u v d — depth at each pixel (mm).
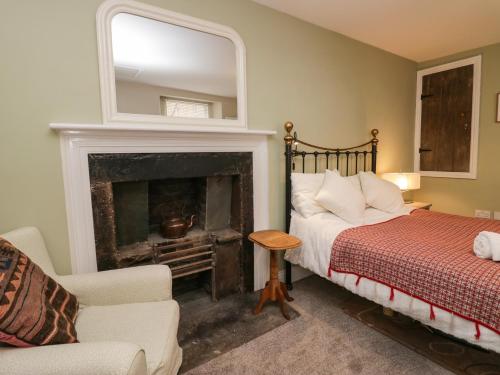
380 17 2465
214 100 2070
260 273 2436
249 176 2283
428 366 1521
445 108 3443
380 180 2684
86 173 1650
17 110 1468
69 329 1049
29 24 1463
